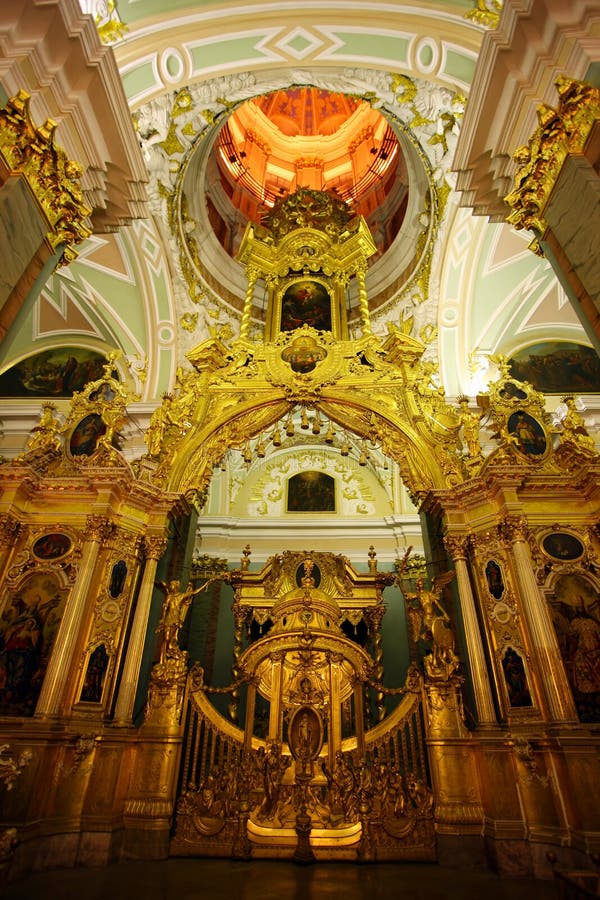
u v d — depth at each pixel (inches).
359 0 305.3
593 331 199.0
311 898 183.9
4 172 203.6
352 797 271.9
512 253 466.9
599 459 320.5
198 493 372.8
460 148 274.1
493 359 385.1
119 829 250.7
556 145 213.6
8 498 310.8
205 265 557.3
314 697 309.4
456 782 259.6
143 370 519.8
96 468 323.0
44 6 208.8
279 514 644.1
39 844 228.5
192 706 298.4
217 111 440.8
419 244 530.3
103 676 285.3
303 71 393.1
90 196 267.4
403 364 408.2
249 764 282.2
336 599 456.4
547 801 236.1
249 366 419.8
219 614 557.3
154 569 327.6
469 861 239.0
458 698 281.9
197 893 189.2
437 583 320.5
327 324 471.8
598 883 136.3
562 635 275.1
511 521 303.7
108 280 498.0
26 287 214.4
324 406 402.6
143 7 289.3
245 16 311.9
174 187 483.8
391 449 377.4
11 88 210.4
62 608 293.3
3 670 272.1
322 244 509.4
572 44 209.3
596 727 246.2
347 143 763.4
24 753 199.9
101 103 240.1
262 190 733.9
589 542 301.6
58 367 530.9
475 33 291.7
